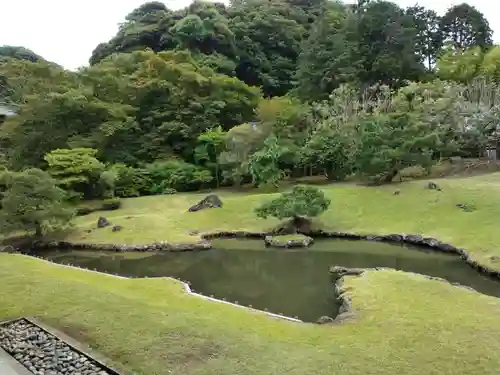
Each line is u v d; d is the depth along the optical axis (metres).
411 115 32.31
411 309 11.57
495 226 21.38
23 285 13.72
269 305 14.22
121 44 66.19
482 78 39.28
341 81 47.69
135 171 39.03
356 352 8.90
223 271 19.16
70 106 38.38
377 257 20.45
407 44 47.25
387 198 27.92
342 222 26.44
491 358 8.42
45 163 36.44
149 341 9.45
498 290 15.30
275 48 65.44
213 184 40.69
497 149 34.69
